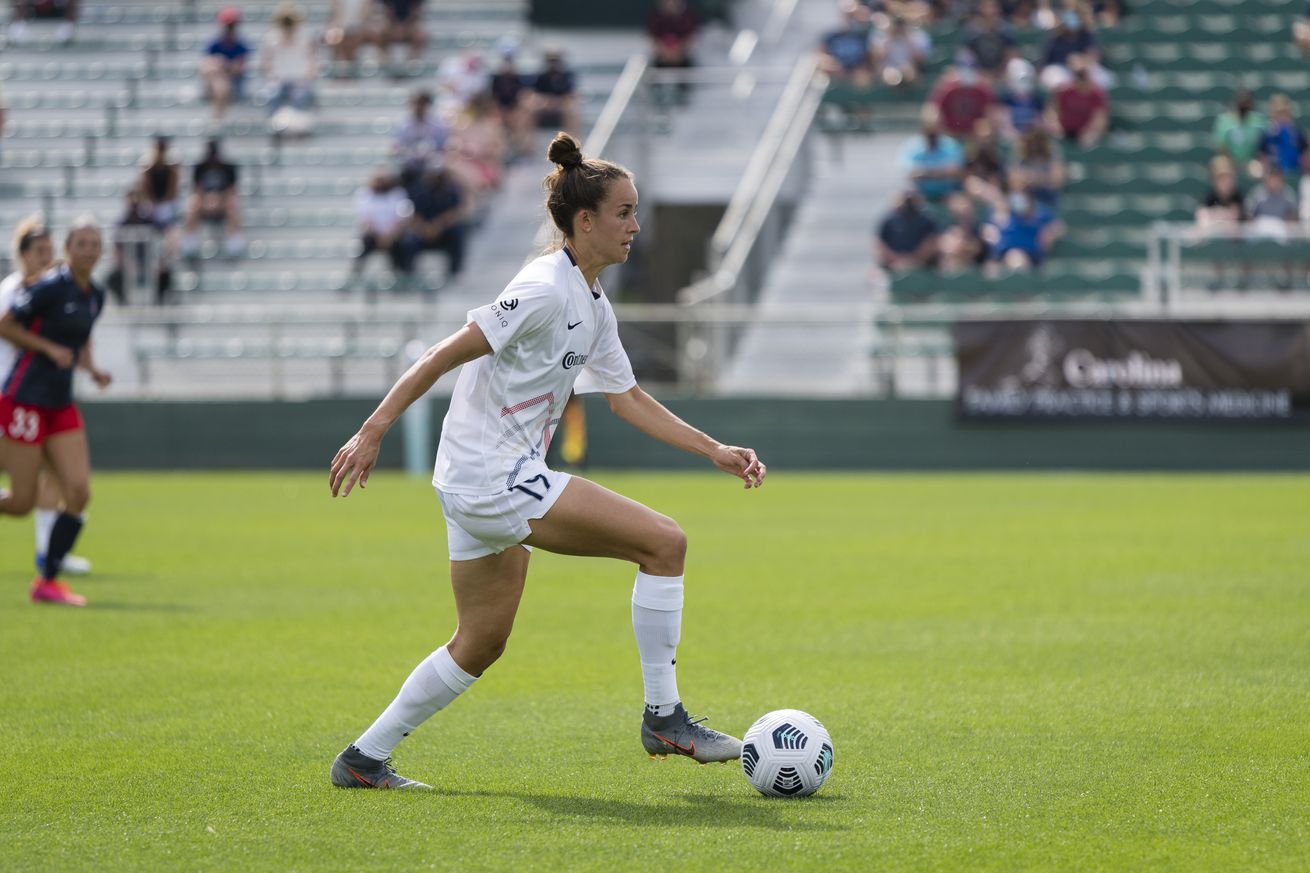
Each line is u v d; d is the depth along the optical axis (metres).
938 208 87.69
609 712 25.00
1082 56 94.06
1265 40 99.88
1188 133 93.69
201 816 18.75
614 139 93.12
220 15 112.94
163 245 87.69
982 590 38.47
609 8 114.31
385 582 41.03
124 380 84.06
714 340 78.94
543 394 19.09
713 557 45.81
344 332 87.12
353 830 18.05
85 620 34.66
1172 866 16.44
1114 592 37.59
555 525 19.08
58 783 20.45
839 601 37.06
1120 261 85.19
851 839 17.50
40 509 39.03
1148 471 75.56
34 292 35.97
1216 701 25.08
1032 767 20.84
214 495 68.31
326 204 97.19
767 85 101.19
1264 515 55.19
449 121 97.31
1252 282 80.06
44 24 112.25
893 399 77.88
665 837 17.64
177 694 26.53
